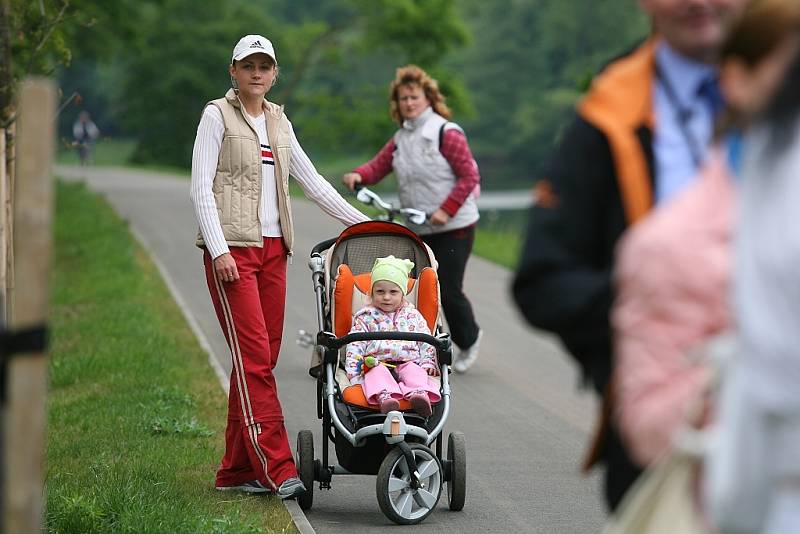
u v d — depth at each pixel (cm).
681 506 953
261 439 2431
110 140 3108
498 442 3084
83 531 2127
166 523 2145
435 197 3638
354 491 2639
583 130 1109
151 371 3722
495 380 3856
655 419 963
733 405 876
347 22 18888
